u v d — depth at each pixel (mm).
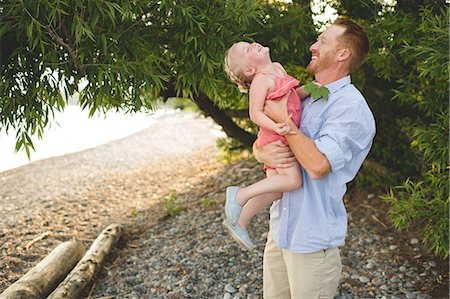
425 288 3770
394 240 4434
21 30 2771
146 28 3137
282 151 2400
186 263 4289
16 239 4941
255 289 3844
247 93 3934
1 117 3055
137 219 5605
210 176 6926
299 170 2410
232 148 6215
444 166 3555
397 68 4297
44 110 3102
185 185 6750
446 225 3535
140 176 7348
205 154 8336
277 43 4066
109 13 2654
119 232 4883
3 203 6258
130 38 3039
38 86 2902
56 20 2773
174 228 5117
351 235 4582
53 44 2871
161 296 3838
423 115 4754
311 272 2436
